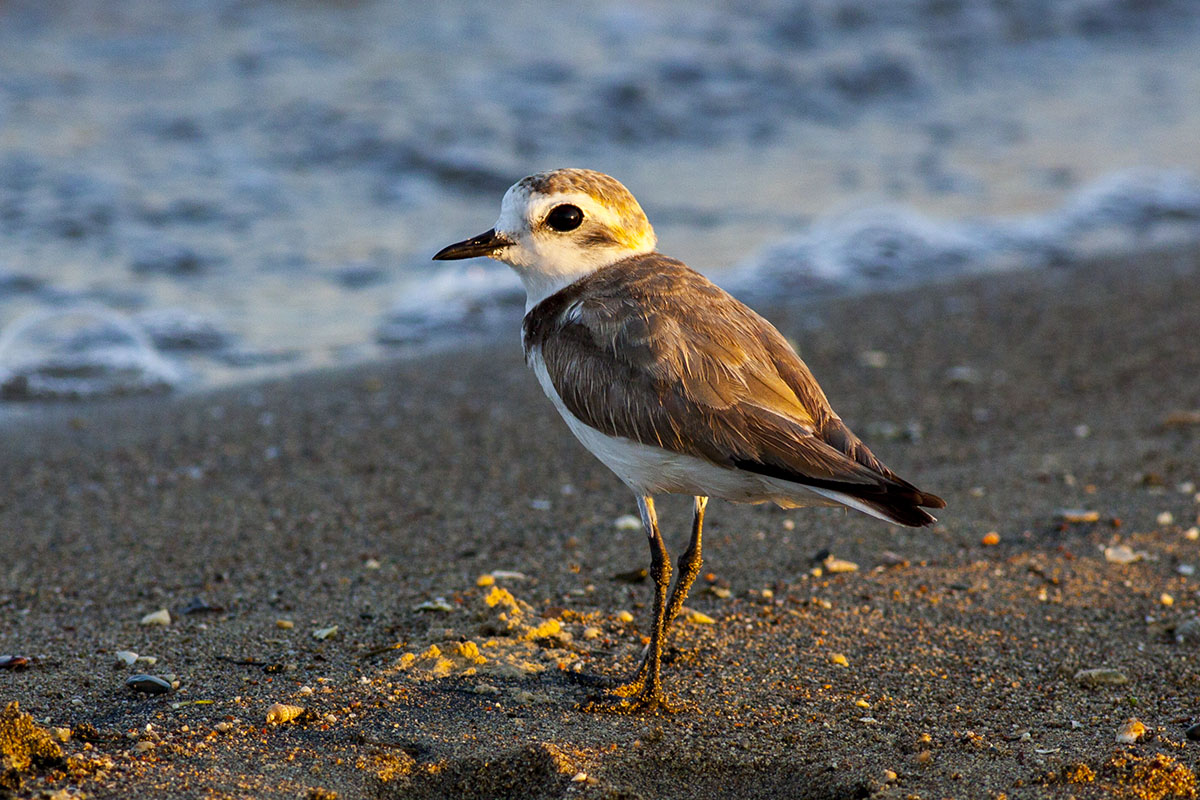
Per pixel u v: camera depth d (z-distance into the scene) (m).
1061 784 6.16
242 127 22.23
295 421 13.38
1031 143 24.47
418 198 20.61
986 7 31.09
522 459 12.16
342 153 21.62
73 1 26.47
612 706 7.07
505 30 27.03
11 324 16.02
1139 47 30.05
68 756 6.12
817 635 8.12
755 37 27.95
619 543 9.97
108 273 17.73
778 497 6.81
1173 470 11.09
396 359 15.77
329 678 7.44
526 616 8.29
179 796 5.90
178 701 7.10
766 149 23.55
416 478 11.65
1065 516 10.13
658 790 6.32
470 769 6.39
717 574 9.22
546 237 7.41
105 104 22.80
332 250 18.91
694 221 20.20
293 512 10.80
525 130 22.86
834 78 26.64
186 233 19.05
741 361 6.87
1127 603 8.58
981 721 6.98
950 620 8.34
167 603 8.84
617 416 6.88
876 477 6.36
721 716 7.03
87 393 14.37
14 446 12.62
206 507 10.94
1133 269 18.50
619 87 24.64
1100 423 12.55
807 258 18.95
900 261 19.28
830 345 15.46
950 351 15.12
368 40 26.20
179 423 13.38
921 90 26.83
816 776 6.35
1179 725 6.89
